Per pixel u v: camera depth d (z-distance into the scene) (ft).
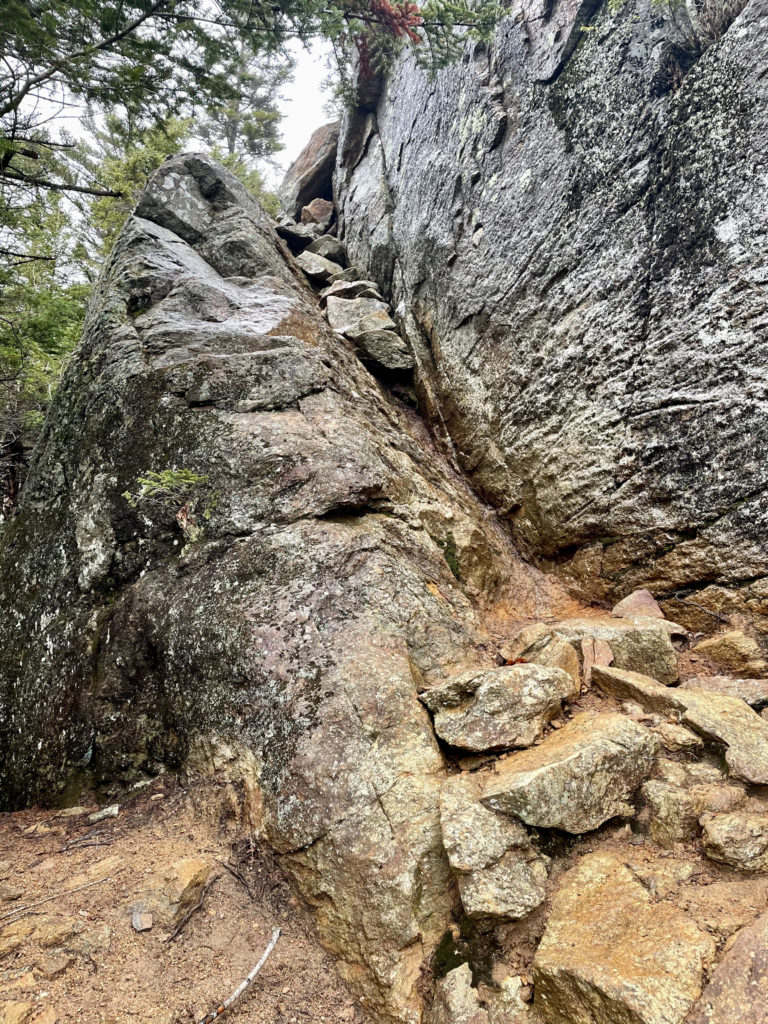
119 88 14.16
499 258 21.53
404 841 9.80
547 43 20.26
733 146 14.48
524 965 8.71
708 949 7.45
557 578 19.60
